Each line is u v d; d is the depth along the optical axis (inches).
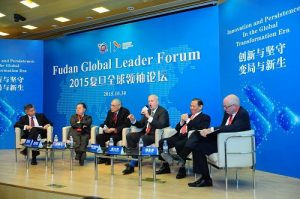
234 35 237.8
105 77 326.3
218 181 183.2
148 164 246.8
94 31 336.5
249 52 223.5
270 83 206.2
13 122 364.2
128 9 300.4
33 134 255.0
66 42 358.6
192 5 271.7
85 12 310.2
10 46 368.8
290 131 192.1
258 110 215.5
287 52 194.5
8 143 361.1
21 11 310.3
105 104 325.7
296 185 171.5
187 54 273.0
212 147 170.1
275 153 203.2
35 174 204.5
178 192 156.6
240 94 231.8
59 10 306.3
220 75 254.5
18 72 370.0
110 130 241.3
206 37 263.4
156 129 217.2
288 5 194.4
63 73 359.6
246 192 156.6
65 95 357.4
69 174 205.2
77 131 251.3
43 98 376.5
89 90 338.3
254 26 219.3
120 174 205.8
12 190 173.5
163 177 195.6
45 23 343.3
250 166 165.3
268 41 208.1
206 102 261.1
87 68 340.5
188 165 218.4
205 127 201.9
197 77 267.0
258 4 216.2
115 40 320.5
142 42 301.1
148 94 295.7
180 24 277.9
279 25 200.2
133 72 306.5
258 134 215.9
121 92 314.5
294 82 189.8
